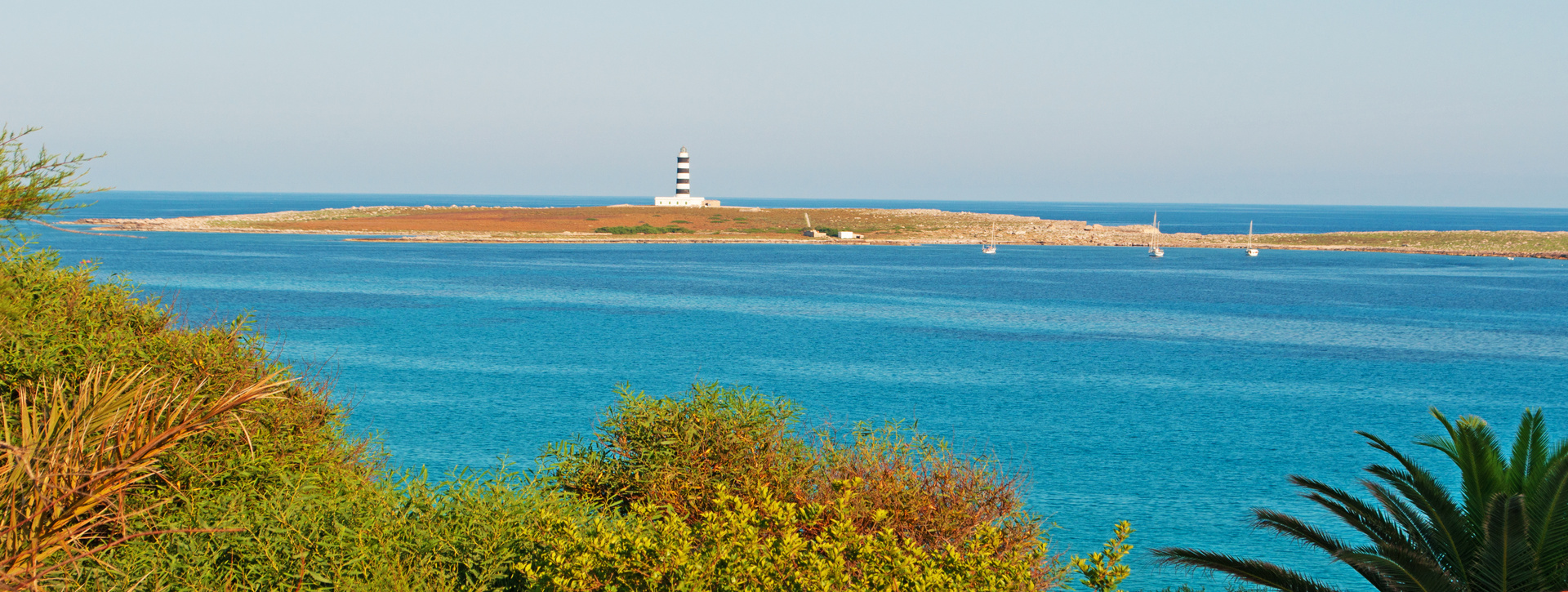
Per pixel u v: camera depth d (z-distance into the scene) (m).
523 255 193.88
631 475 16.81
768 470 16.22
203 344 15.34
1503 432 52.00
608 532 11.12
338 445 16.36
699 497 15.91
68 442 6.75
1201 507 35.44
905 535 14.65
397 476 16.69
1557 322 104.50
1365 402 59.34
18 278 15.06
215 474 12.13
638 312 105.06
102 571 9.70
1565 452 15.40
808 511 12.52
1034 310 112.50
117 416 7.03
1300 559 29.98
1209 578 27.83
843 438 17.75
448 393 56.56
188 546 10.73
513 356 72.50
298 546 11.12
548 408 52.59
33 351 13.55
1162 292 138.25
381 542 11.62
